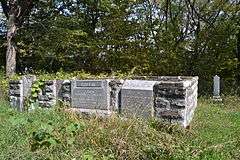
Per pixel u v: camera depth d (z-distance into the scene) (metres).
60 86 5.75
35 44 11.66
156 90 4.77
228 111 7.02
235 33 12.28
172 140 3.92
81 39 12.26
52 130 3.44
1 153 3.16
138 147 3.56
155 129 4.24
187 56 12.16
